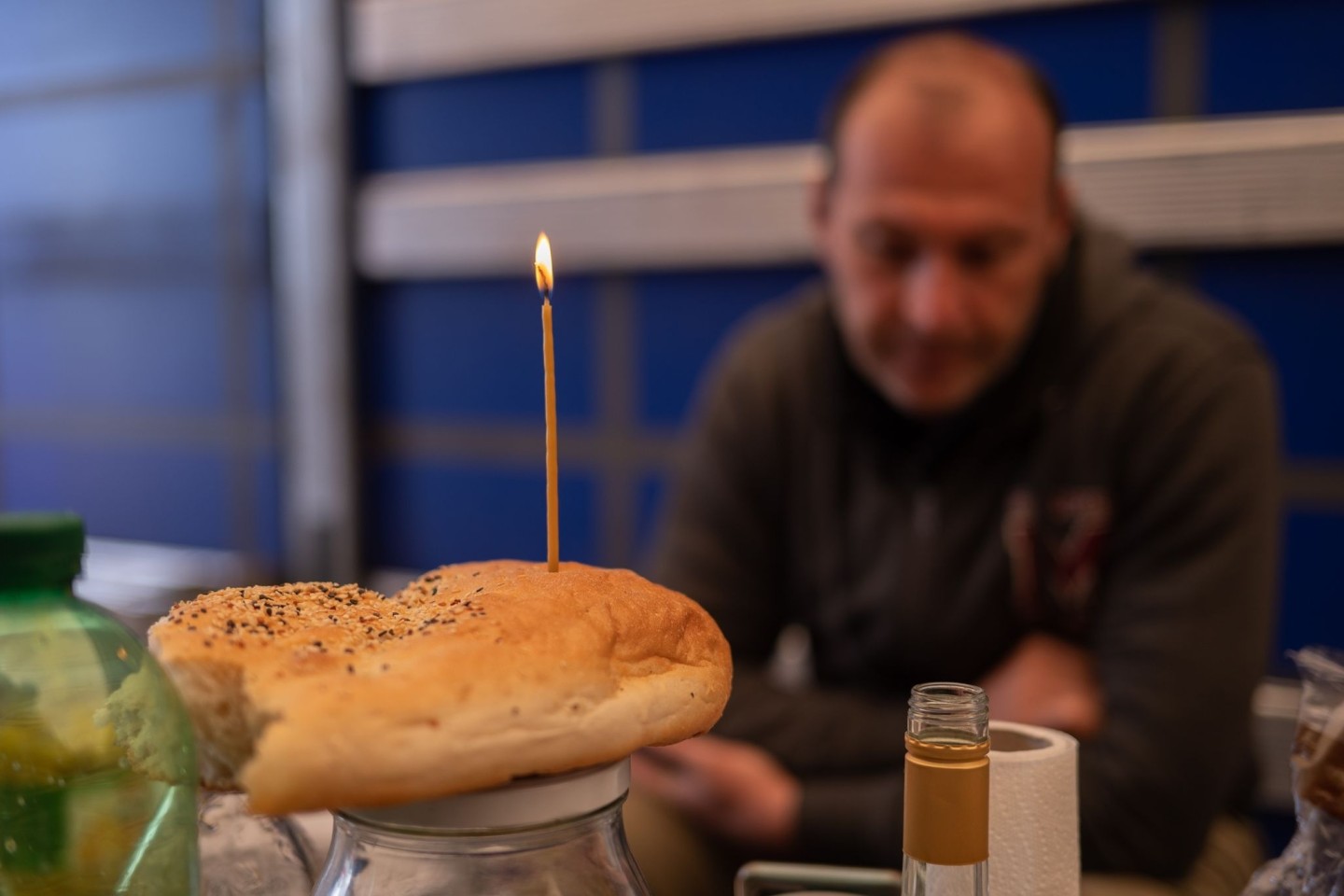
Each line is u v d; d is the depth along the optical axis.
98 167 3.00
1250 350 1.35
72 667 0.46
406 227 2.60
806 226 2.16
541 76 2.42
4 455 3.25
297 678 0.37
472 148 2.52
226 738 0.39
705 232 2.26
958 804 0.42
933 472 1.42
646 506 2.41
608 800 0.41
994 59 1.34
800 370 1.52
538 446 2.52
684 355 2.34
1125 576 1.29
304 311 2.71
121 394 3.05
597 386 2.44
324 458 2.73
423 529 2.69
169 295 2.94
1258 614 1.22
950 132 1.25
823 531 1.51
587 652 0.40
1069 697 1.29
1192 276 1.89
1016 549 1.38
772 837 1.16
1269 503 1.27
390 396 2.70
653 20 2.25
